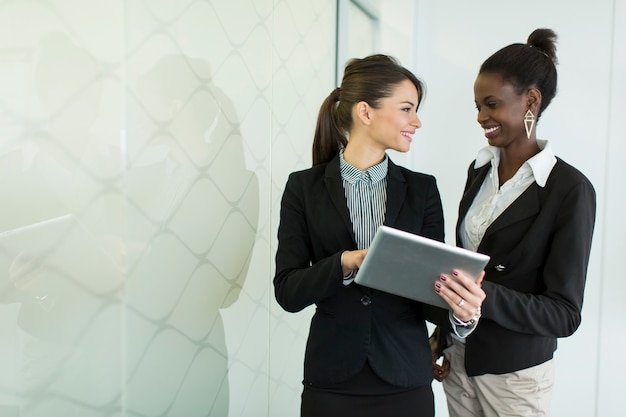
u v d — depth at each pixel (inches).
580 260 52.6
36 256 38.9
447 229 114.6
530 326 52.2
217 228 61.9
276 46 75.0
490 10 108.6
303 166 86.2
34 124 38.4
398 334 51.8
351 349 50.8
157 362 52.6
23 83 37.4
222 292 63.9
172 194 53.4
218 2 60.1
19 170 37.4
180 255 55.2
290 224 55.0
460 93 111.9
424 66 113.8
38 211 38.9
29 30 37.7
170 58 52.1
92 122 43.3
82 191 42.6
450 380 64.3
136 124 48.0
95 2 43.0
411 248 42.4
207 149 59.1
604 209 102.0
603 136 101.7
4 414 37.2
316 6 88.7
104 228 45.0
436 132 114.0
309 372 52.7
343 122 54.9
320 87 92.2
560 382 105.6
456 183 113.5
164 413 54.2
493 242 56.8
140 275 49.4
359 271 45.3
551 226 53.9
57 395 41.2
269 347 77.3
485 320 57.4
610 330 102.3
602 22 100.5
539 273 55.6
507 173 59.2
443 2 111.6
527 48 56.5
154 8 49.6
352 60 54.8
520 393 57.1
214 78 59.9
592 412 104.0
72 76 41.2
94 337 44.5
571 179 53.8
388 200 52.4
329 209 53.1
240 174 66.5
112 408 46.8
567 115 103.5
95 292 44.4
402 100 51.5
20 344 38.1
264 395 76.7
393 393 51.5
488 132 58.4
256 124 70.1
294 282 50.8
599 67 101.2
